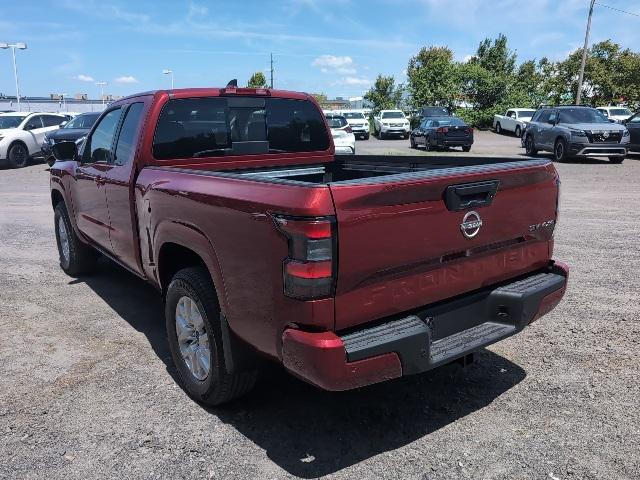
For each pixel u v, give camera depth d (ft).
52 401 12.12
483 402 11.91
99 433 10.89
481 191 10.27
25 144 65.67
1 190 46.55
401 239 9.25
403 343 9.12
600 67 148.46
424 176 9.50
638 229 27.40
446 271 10.14
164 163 14.38
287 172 16.84
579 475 9.41
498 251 11.09
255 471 9.71
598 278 19.63
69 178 19.21
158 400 12.17
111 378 13.19
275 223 8.86
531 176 11.34
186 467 9.83
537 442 10.39
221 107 15.25
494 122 132.77
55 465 9.91
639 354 13.80
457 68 139.74
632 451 10.03
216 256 10.36
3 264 23.38
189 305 11.94
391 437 10.71
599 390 12.20
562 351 14.14
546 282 11.70
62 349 14.83
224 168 15.47
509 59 150.30
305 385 12.86
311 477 9.53
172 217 11.85
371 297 9.14
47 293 19.53
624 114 102.06
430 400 12.08
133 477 9.57
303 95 17.07
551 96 150.92
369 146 99.19
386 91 175.32
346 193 8.58
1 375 13.35
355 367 8.73
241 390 11.32
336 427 11.09
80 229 19.38
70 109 189.98
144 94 14.76
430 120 86.74
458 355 10.01
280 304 9.03
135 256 14.74
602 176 49.32
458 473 9.55
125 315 17.31
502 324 11.18
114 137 15.74
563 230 27.27
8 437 10.78
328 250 8.47
